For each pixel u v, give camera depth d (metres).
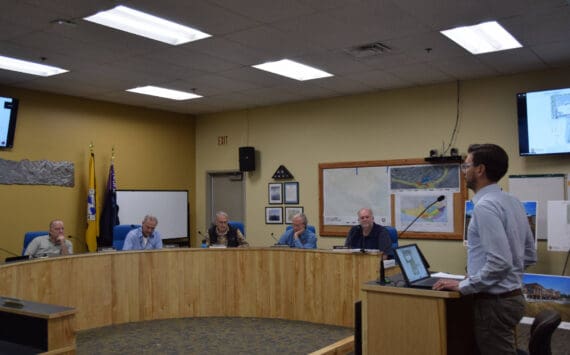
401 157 7.11
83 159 7.49
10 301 3.30
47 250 5.63
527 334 4.86
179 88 7.06
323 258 5.13
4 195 6.61
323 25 4.64
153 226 5.86
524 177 6.19
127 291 5.31
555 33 4.88
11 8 4.18
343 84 6.91
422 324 2.46
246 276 5.48
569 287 5.24
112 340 4.72
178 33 4.95
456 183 6.69
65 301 4.86
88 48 5.25
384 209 7.21
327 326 5.07
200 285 5.54
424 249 6.88
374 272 4.82
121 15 4.43
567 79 6.02
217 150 8.88
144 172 8.27
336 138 7.67
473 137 6.60
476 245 2.28
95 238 7.34
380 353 2.58
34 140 6.95
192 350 4.43
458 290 2.31
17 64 5.88
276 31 4.80
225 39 5.02
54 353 2.90
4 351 2.91
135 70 6.09
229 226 6.16
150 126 8.42
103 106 7.79
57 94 7.23
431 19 4.50
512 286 2.24
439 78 6.60
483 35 5.01
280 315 5.36
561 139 5.86
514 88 6.34
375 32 4.84
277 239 8.21
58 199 7.18
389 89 7.21
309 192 7.91
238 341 4.66
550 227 5.66
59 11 4.25
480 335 2.30
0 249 6.56
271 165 8.29
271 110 8.31
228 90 7.22
